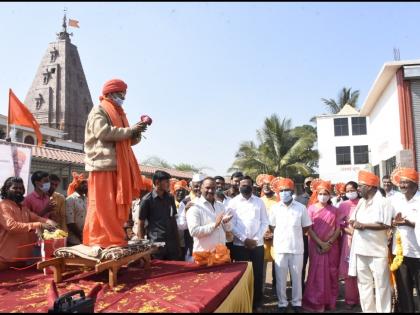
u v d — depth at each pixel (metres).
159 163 38.38
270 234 7.62
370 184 5.42
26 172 6.95
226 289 3.77
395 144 16.53
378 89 18.83
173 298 3.36
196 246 5.41
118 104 4.51
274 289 7.66
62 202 6.17
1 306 3.24
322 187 6.71
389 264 5.80
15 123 8.01
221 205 5.77
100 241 4.17
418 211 5.04
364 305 5.46
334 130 36.97
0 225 4.88
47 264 3.95
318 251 6.55
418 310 5.86
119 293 3.61
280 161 29.11
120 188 4.20
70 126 48.75
